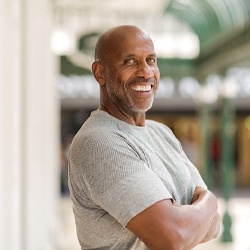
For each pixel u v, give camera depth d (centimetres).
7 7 481
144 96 285
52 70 1213
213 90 1609
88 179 264
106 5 1375
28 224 641
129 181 258
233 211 1991
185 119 2878
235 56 1234
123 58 281
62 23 1377
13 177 509
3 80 472
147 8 1409
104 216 271
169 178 284
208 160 1636
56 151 1479
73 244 1329
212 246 1334
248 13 1112
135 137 281
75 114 2753
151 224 253
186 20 1458
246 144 2945
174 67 1617
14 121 523
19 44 585
